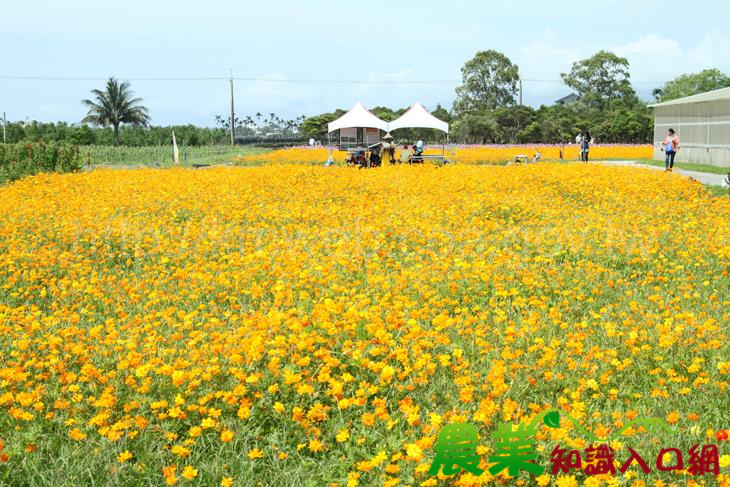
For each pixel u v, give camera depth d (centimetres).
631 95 9469
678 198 1633
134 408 461
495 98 9456
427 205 1370
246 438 424
